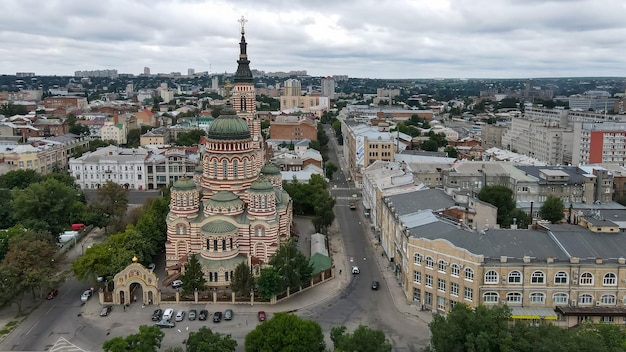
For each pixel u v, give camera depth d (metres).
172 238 153.00
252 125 196.12
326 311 132.38
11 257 133.62
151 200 195.88
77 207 195.75
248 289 135.25
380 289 145.50
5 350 113.44
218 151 157.25
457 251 124.00
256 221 149.12
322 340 105.38
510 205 184.62
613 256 122.25
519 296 121.25
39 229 170.25
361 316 129.62
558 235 128.88
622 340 95.69
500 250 123.88
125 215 198.00
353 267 160.00
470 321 97.19
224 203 150.12
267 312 131.62
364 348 96.44
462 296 124.06
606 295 120.88
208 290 142.00
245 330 122.25
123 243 149.62
